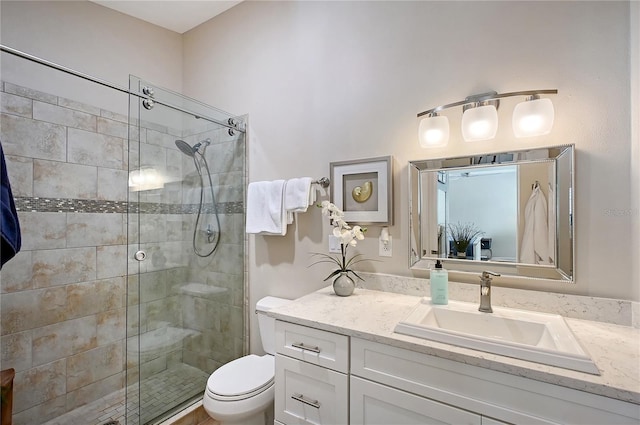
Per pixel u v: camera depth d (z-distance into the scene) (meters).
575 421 0.80
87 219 2.00
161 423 1.79
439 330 1.03
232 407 1.42
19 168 1.73
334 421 1.18
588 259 1.20
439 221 1.51
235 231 2.29
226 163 2.23
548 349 0.88
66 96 1.95
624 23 1.14
